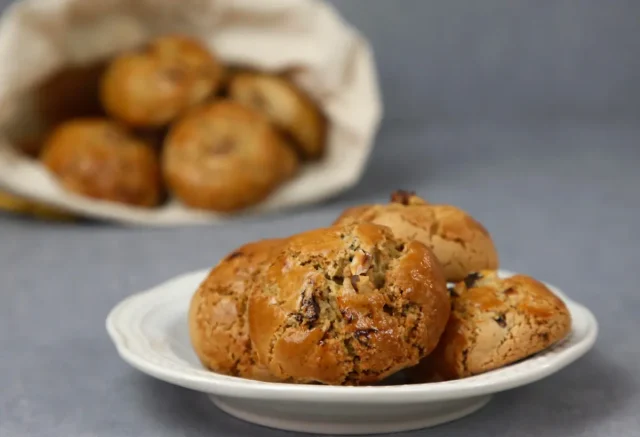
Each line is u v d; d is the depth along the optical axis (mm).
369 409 645
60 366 817
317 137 1094
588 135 1272
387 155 1227
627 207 1047
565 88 1355
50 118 1095
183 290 817
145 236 1021
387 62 1351
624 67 1347
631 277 909
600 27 1339
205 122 1052
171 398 776
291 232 1021
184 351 771
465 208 1053
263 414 695
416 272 676
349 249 682
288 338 657
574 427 696
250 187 1048
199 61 1062
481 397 717
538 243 973
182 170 1048
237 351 726
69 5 1049
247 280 743
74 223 1056
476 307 716
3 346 839
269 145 1055
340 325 657
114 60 1081
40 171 1053
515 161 1188
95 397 789
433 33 1346
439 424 697
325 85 1087
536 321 701
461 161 1194
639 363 805
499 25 1343
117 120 1070
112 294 904
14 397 791
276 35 1094
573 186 1104
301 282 667
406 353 660
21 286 918
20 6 1043
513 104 1359
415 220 782
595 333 732
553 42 1345
